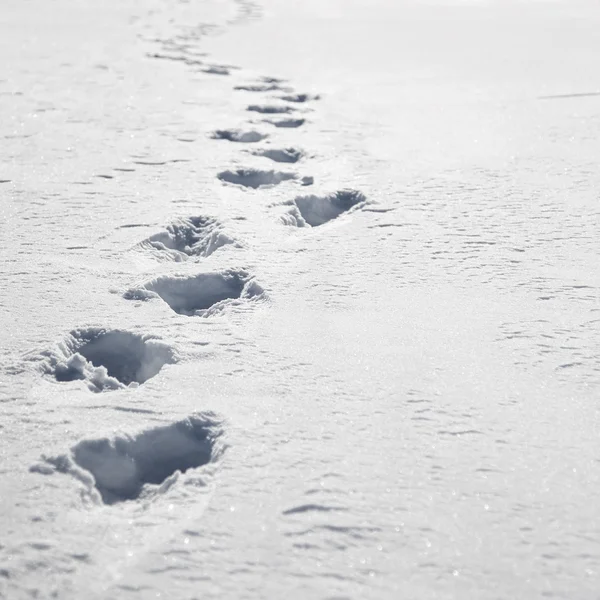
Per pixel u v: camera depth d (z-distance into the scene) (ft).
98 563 17.01
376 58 44.24
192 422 18.49
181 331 20.04
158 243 22.67
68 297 20.77
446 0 79.51
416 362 19.45
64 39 49.55
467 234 22.94
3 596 16.42
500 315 20.47
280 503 17.54
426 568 17.01
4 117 29.78
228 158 27.04
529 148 27.68
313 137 28.73
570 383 19.15
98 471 18.06
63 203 24.12
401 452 18.12
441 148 27.78
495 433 18.39
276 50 47.19
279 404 18.72
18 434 18.22
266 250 22.35
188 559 17.03
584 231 23.04
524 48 47.24
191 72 39.70
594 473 17.93
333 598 16.58
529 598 16.74
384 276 21.50
